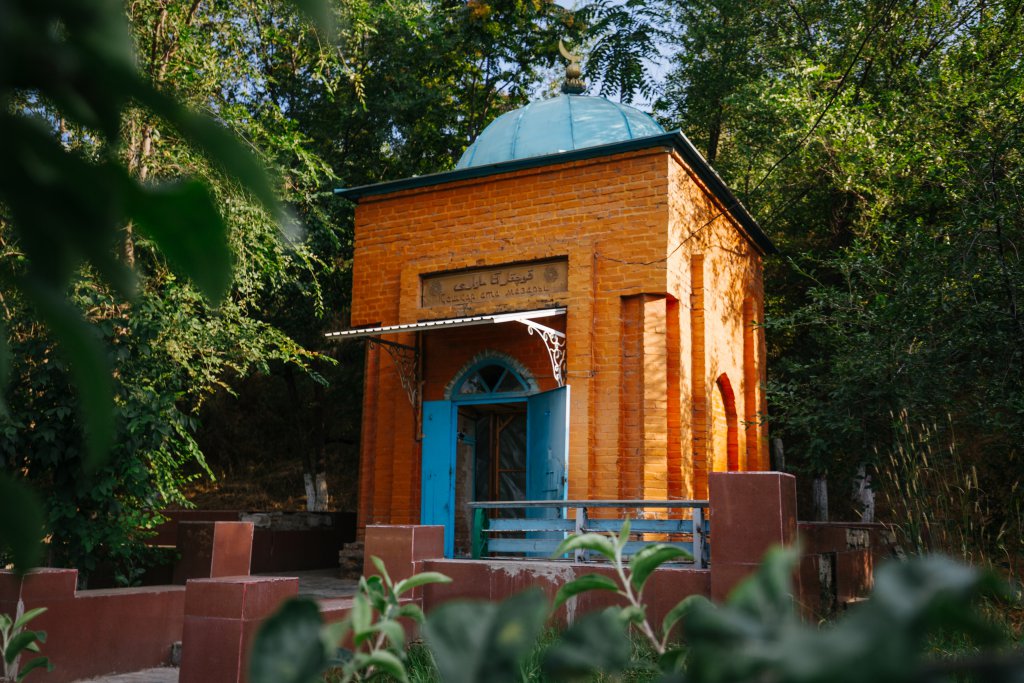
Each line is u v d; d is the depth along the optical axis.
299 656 0.58
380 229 13.50
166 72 10.44
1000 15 13.48
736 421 13.44
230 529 7.93
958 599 0.36
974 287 8.95
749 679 0.40
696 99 18.95
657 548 1.07
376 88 19.72
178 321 8.74
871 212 12.73
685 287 11.90
